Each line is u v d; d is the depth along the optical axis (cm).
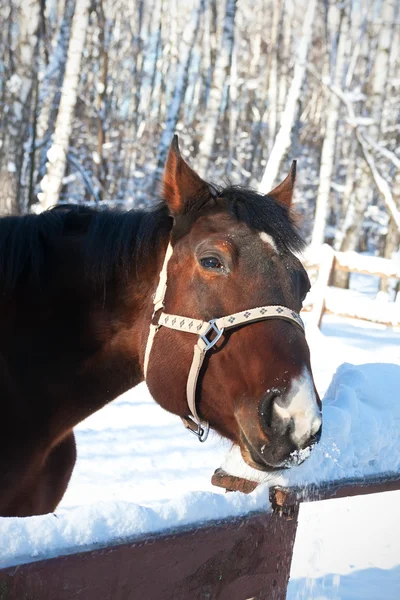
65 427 234
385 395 243
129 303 226
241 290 192
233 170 2469
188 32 1428
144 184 2003
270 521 173
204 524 156
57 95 1686
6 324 225
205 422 203
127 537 141
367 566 331
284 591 183
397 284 1489
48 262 230
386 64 1502
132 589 143
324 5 1891
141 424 541
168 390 206
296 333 187
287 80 2533
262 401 179
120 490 412
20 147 1064
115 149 2128
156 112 2792
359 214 1552
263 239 196
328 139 1548
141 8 2591
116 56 2469
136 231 226
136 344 229
